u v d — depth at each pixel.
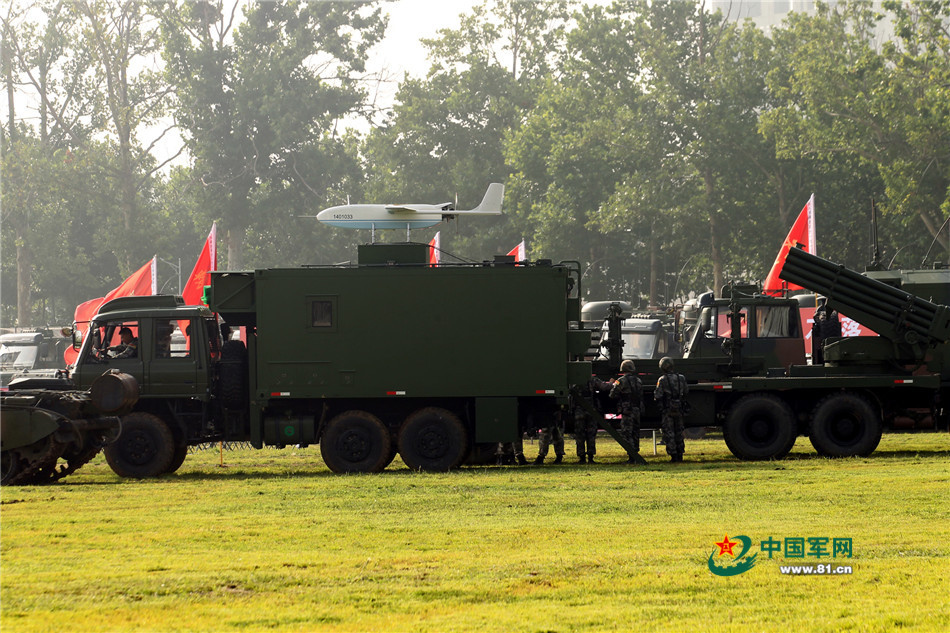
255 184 189.75
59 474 44.88
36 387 45.38
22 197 190.62
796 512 31.73
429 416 43.88
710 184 161.00
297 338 43.78
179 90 185.62
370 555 26.11
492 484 38.91
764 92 162.25
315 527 30.17
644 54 162.25
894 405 47.91
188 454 57.38
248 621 20.02
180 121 185.12
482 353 43.84
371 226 57.50
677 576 23.38
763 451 46.44
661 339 78.75
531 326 43.88
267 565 24.88
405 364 43.81
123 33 188.50
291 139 182.38
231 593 22.23
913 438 58.88
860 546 26.41
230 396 44.91
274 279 43.81
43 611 20.91
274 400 44.31
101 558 25.98
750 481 38.69
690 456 49.97
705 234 163.62
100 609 21.00
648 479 39.78
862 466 42.66
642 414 48.34
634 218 161.12
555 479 40.12
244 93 180.75
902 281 53.25
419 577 23.53
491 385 43.81
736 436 46.41
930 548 26.03
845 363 48.22
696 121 157.75
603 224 157.75
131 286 80.88
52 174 189.50
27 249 196.75
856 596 21.53
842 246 162.62
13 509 34.25
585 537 28.08
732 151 158.88
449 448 43.84
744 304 54.41
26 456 41.41
